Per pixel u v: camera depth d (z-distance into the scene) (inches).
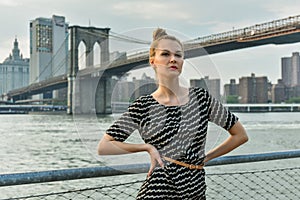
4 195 389.1
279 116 2229.3
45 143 1120.2
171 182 59.6
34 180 67.6
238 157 88.7
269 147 940.0
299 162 579.2
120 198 137.9
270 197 241.3
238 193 273.3
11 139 1229.7
